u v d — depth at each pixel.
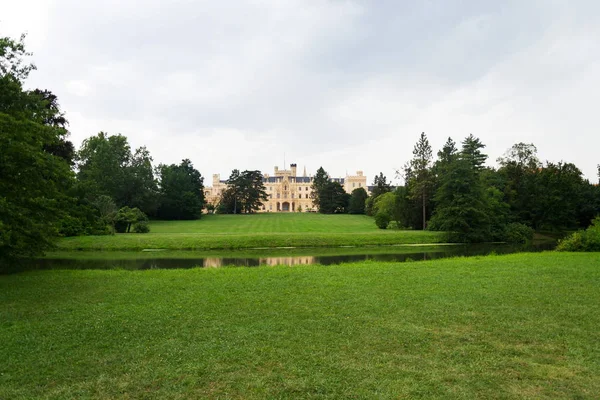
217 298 11.08
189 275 15.72
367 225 68.12
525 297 10.73
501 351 6.91
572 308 9.56
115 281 14.39
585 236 26.81
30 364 6.55
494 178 59.09
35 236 17.67
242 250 35.94
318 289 12.22
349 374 6.03
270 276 15.08
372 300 10.60
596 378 5.87
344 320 8.76
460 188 45.75
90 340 7.67
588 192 59.53
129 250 35.34
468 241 44.50
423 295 11.12
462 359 6.57
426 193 57.59
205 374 6.09
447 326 8.30
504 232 46.03
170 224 71.50
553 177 55.75
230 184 112.75
